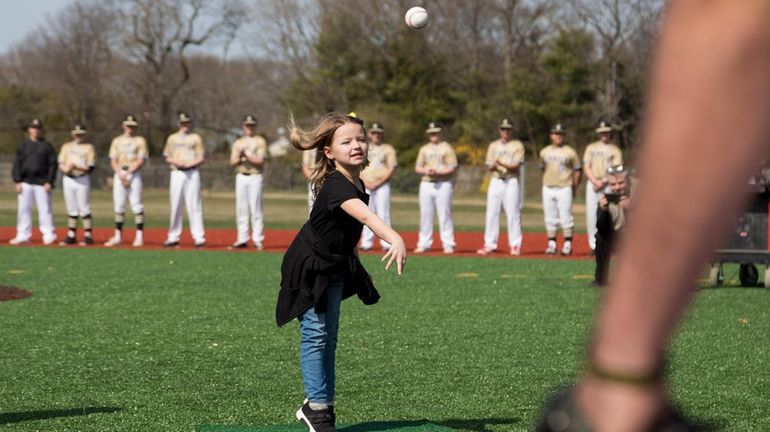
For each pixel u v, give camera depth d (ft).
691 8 2.85
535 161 239.50
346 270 23.13
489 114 243.40
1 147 325.21
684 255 2.95
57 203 176.24
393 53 261.24
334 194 22.21
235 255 81.97
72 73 339.77
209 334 41.27
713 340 39.63
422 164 89.30
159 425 25.88
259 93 370.12
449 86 262.88
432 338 40.27
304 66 290.56
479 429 25.62
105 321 44.78
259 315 46.80
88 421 26.25
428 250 90.53
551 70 240.53
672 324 3.06
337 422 26.30
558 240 106.63
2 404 28.37
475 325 43.75
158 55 325.42
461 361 35.29
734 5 2.79
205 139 337.72
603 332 3.20
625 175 56.65
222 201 198.80
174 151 90.33
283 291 23.13
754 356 36.17
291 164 239.50
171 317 46.14
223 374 33.06
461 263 76.38
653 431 3.20
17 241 93.61
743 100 2.81
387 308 49.42
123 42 327.26
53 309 48.85
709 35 2.82
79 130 92.27
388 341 39.58
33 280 62.03
